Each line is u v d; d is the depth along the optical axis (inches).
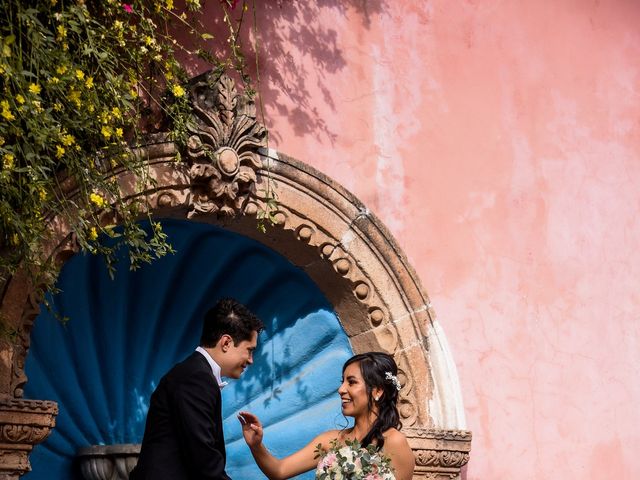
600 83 280.4
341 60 240.5
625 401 264.4
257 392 236.4
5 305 180.7
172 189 205.0
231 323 181.3
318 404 233.0
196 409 171.3
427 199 246.2
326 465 183.2
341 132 237.0
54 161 187.3
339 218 227.1
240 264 234.7
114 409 226.7
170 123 205.8
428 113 250.7
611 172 276.5
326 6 241.1
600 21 284.8
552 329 257.6
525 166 262.5
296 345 236.1
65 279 215.5
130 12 195.8
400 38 250.5
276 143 226.8
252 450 192.9
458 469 233.3
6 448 177.0
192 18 219.5
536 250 259.8
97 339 225.8
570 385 257.1
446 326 243.0
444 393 233.8
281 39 232.4
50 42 177.3
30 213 171.5
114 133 185.8
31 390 214.7
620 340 267.3
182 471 170.7
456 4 261.1
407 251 241.3
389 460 182.9
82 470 219.0
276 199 218.7
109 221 196.4
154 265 228.8
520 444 247.1
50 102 175.9
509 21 268.7
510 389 248.7
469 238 250.4
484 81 260.8
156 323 232.1
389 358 193.8
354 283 228.2
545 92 270.1
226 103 209.0
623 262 272.8
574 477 252.7
